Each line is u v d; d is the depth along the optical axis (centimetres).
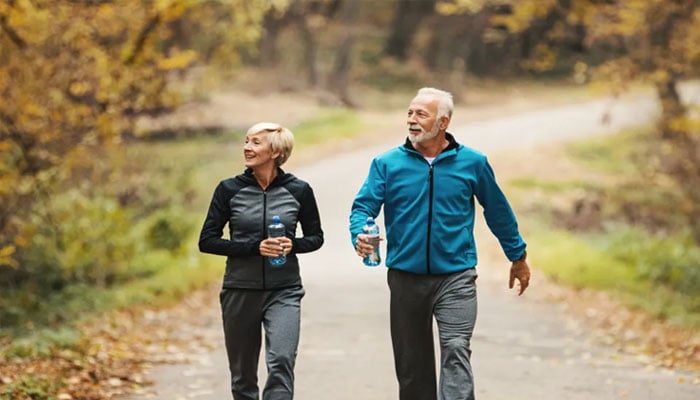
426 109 660
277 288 659
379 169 671
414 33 7062
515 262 693
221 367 1017
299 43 6650
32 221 1556
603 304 1659
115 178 1805
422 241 658
